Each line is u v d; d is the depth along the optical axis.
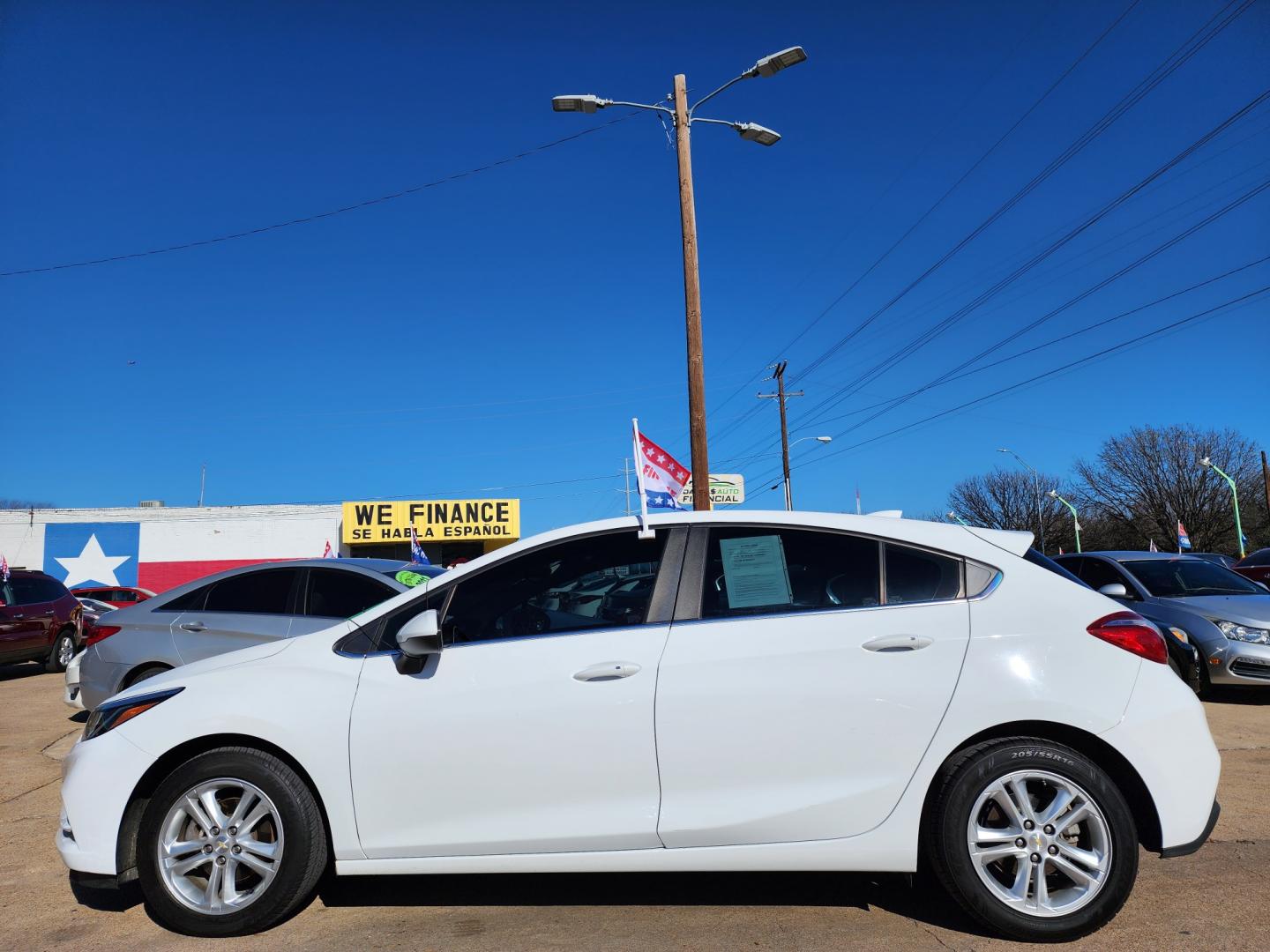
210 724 3.71
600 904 3.92
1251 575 17.53
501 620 3.82
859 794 3.46
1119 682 3.46
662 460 9.42
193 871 3.72
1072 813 3.42
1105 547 55.72
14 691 11.55
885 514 4.29
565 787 3.55
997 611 3.59
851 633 3.57
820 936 3.53
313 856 3.66
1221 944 3.37
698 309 13.85
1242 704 8.53
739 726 3.51
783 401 42.69
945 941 3.45
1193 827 3.43
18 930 3.76
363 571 7.24
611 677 3.58
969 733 3.45
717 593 3.74
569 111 14.52
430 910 3.89
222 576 7.43
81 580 37.12
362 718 3.66
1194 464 49.22
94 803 3.76
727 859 3.50
